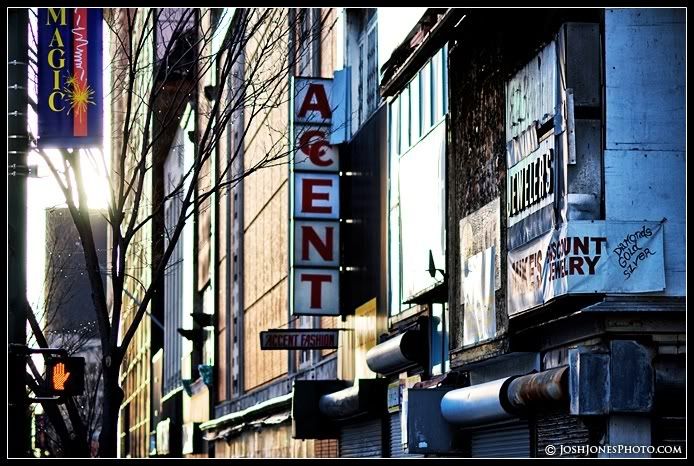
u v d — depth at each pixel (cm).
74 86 1894
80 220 1886
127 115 1903
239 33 2052
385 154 3017
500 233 2077
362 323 3259
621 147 1759
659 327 1728
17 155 1695
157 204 2428
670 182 1756
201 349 7156
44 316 3953
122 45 2153
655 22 1769
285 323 4453
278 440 4538
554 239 1800
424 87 2644
